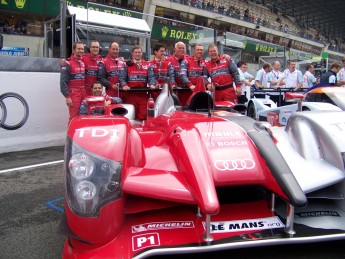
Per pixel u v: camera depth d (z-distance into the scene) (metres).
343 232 2.34
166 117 3.35
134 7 19.80
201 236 2.24
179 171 2.45
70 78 6.53
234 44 12.01
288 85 10.40
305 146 2.89
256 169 2.45
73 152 2.22
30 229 3.39
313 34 39.41
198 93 3.71
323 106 5.09
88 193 2.11
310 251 2.62
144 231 2.27
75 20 8.32
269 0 34.72
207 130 2.79
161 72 6.69
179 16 23.69
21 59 6.66
